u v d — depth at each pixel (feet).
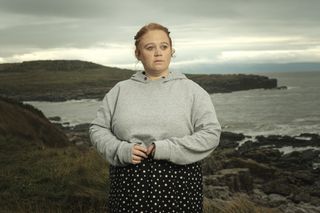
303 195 51.65
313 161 88.07
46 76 620.08
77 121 200.44
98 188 24.52
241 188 50.03
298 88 540.52
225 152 86.33
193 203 8.64
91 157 32.99
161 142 8.30
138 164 8.46
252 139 125.70
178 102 8.86
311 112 220.84
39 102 394.52
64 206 20.56
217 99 364.38
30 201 20.92
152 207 8.34
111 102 9.47
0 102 58.13
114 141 8.87
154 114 8.77
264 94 426.10
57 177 25.53
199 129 8.79
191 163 8.64
